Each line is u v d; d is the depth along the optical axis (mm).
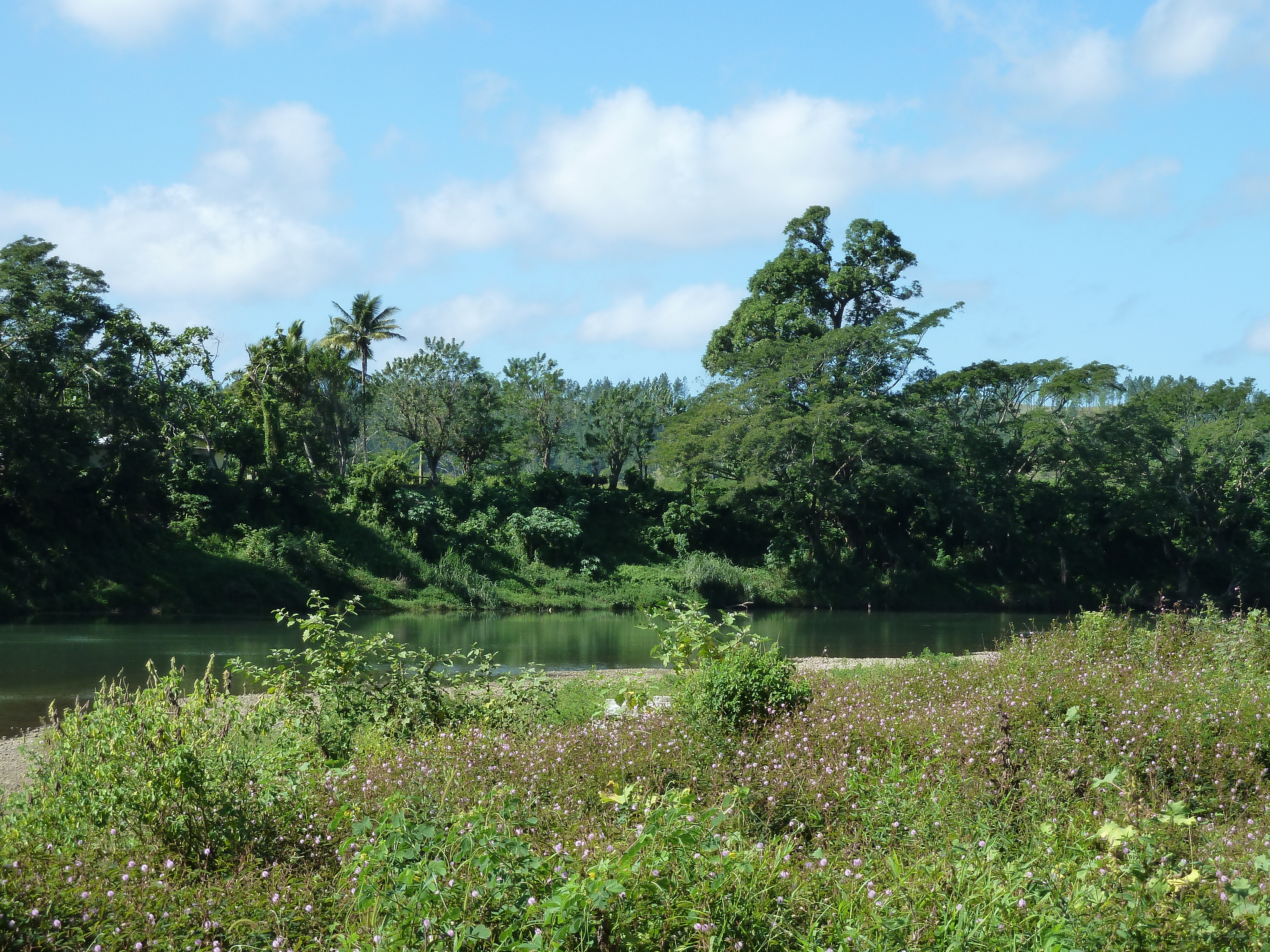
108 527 40000
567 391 62781
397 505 49188
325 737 9430
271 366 53094
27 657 24469
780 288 60094
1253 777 7227
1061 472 58344
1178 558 57844
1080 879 4746
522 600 46625
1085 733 7859
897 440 51812
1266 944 4191
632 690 12062
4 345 39406
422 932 4227
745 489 53375
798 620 42750
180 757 5902
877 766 7320
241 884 5086
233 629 32250
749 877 4699
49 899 4629
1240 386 62062
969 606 52344
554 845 5336
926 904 4590
